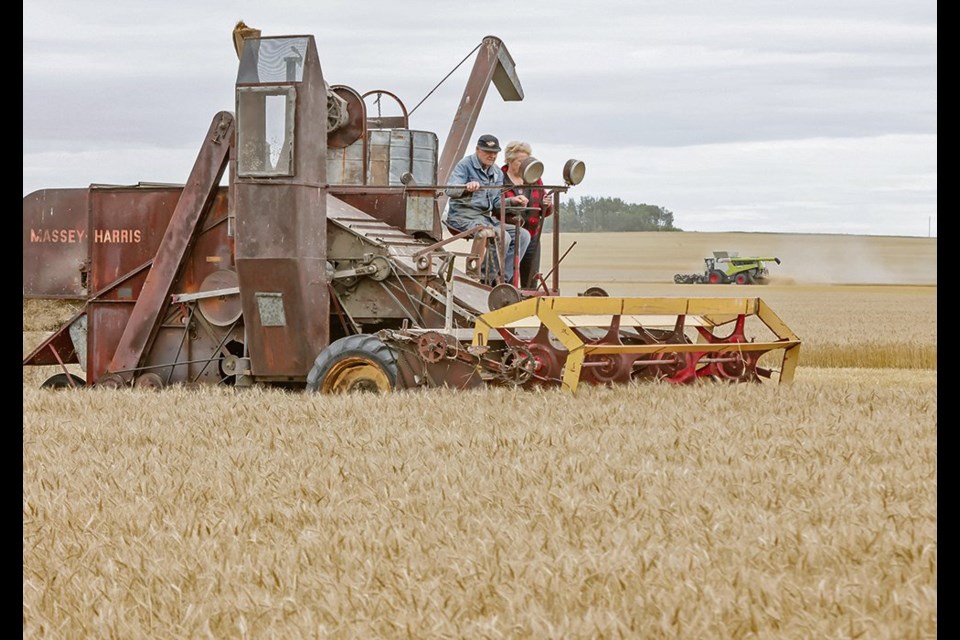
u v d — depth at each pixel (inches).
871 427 420.5
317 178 579.2
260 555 244.4
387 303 590.2
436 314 582.2
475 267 614.9
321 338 581.9
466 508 282.7
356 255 591.2
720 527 255.9
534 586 217.6
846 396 513.7
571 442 382.9
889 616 195.3
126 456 374.9
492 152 634.2
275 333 579.2
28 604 217.5
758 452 367.2
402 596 213.2
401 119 690.2
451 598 210.5
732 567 224.8
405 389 544.7
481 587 214.5
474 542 246.7
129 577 232.4
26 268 657.6
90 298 644.1
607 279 3708.2
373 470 339.0
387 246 585.9
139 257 641.0
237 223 576.7
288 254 568.4
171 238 616.4
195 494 312.2
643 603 204.4
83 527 276.2
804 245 5187.0
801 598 206.7
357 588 215.0
